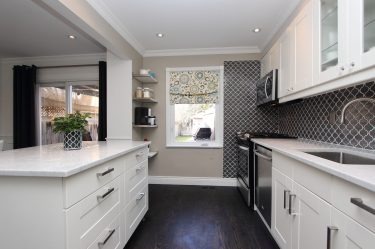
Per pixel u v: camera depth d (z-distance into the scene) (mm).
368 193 825
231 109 3639
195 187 3576
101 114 3633
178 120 3879
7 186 1062
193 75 3730
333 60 1504
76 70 3975
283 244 1671
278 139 2594
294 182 1491
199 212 2592
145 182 2301
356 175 881
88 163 1168
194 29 2900
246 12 2451
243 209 2676
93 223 1268
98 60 3898
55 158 1308
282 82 2391
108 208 1455
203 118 3832
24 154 1466
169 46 3525
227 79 3643
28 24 2689
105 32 2428
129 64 3197
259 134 2959
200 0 2217
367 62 1126
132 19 2609
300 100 2572
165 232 2133
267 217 2121
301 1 2119
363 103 1639
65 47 3508
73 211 1081
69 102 4055
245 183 2887
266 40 3219
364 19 1168
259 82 3156
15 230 1066
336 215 1020
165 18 2594
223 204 2834
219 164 3701
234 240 2000
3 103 4094
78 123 1709
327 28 1562
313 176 1231
